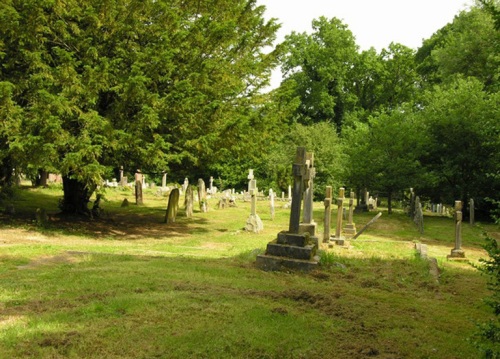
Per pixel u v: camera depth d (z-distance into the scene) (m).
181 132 17.25
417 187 28.83
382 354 5.45
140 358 4.98
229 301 7.03
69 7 16.00
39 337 5.41
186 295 7.23
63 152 15.15
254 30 22.91
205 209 27.72
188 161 19.14
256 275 9.39
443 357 5.50
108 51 16.97
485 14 34.72
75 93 14.80
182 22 18.86
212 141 16.62
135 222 21.30
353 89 58.59
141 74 15.22
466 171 29.08
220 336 5.59
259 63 21.62
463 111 28.55
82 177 14.95
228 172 52.91
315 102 54.50
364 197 32.25
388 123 29.66
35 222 17.58
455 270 11.24
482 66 34.84
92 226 18.66
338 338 5.87
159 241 15.88
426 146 29.14
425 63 53.47
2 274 8.87
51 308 6.56
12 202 23.73
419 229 20.83
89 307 6.49
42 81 14.51
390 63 55.09
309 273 9.80
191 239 16.48
